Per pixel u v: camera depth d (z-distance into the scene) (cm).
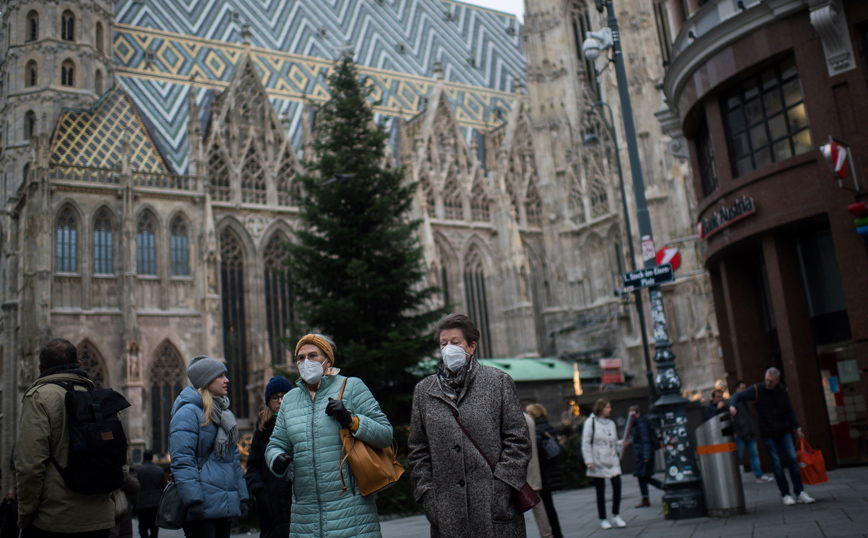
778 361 2767
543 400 6788
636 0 7238
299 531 819
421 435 808
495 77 10131
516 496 761
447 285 7694
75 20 6806
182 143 6988
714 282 3125
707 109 2739
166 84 7375
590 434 1764
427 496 771
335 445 825
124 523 1501
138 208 6084
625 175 7188
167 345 5975
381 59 9169
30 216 5756
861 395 2406
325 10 9181
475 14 10762
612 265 7719
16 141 6525
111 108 6575
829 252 2489
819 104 2298
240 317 6575
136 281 5906
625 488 3089
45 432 821
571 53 8438
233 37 8219
